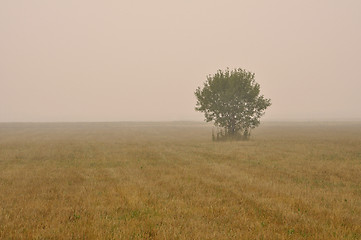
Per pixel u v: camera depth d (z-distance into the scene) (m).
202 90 41.34
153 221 8.20
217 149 27.84
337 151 25.56
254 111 40.31
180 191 11.89
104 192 11.70
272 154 23.73
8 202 10.19
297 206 9.81
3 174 15.66
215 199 10.64
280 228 7.82
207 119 41.75
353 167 17.62
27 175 15.42
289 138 42.84
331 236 7.25
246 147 29.31
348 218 8.65
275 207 9.58
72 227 7.69
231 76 39.81
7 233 7.26
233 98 39.75
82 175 15.44
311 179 14.51
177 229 7.53
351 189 12.42
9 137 51.56
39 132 69.62
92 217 8.57
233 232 7.43
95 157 22.83
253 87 39.84
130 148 29.70
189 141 41.03
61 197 10.98
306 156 22.56
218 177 14.73
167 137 51.56
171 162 20.02
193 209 9.41
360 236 7.28
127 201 10.34
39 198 10.82
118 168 17.62
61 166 18.59
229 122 40.84
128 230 7.45
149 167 17.91
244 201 10.31
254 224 8.02
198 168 17.41
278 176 15.14
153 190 11.95
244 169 17.11
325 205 9.96
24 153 25.50
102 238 6.94
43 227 7.84
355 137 43.16
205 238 7.01
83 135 57.91
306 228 7.78
